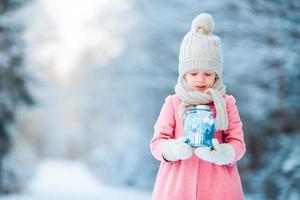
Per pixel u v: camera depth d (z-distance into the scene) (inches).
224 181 117.2
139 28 599.5
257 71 412.5
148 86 648.4
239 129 120.9
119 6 645.3
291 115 429.7
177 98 124.4
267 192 428.5
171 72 611.2
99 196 673.6
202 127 112.3
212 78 120.9
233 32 384.5
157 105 792.3
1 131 646.5
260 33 365.1
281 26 342.6
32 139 1298.0
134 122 978.1
